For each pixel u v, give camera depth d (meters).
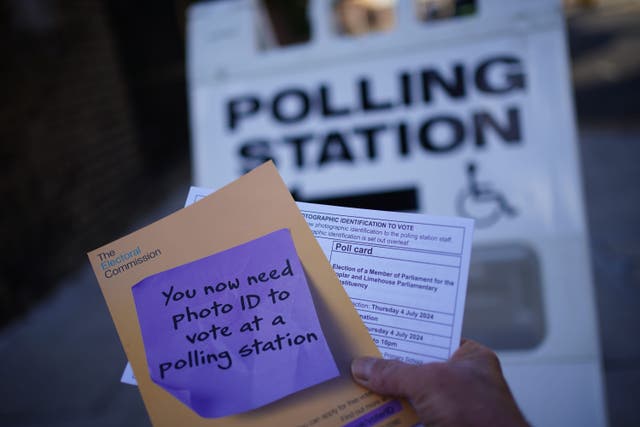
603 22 4.93
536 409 0.74
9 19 1.59
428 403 0.39
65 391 1.19
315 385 0.41
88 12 2.13
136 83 2.51
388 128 0.83
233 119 0.88
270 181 0.45
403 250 0.45
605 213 1.79
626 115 2.81
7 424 1.12
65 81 1.87
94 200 1.93
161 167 2.55
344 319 0.42
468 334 0.84
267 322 0.41
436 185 0.81
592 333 0.75
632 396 1.05
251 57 0.89
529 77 0.80
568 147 0.78
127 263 0.44
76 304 1.53
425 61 0.83
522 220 0.78
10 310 1.47
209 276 0.43
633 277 1.41
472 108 0.81
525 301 0.83
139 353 0.42
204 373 0.40
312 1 0.87
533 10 0.81
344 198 0.84
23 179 1.56
